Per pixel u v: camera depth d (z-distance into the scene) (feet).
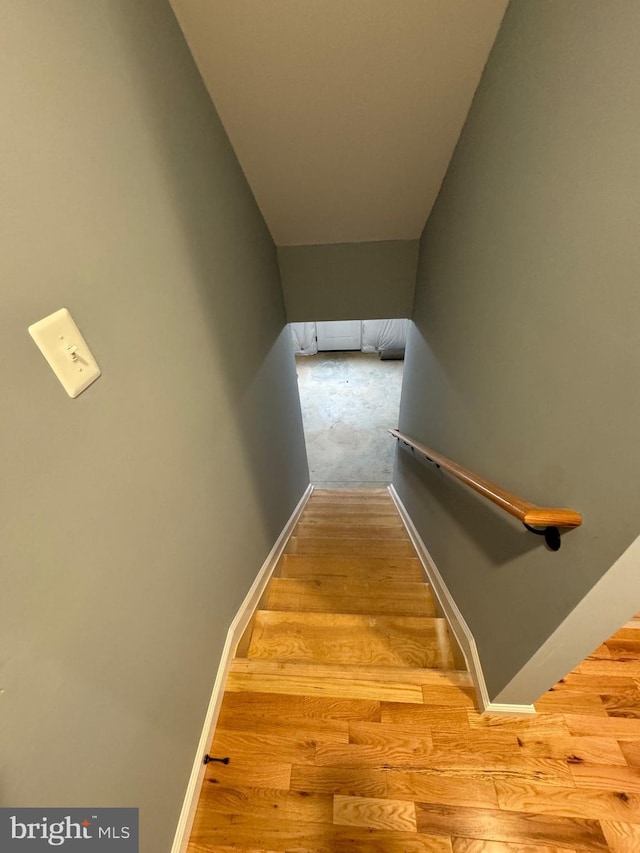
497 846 3.19
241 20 3.44
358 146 5.01
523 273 2.98
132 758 2.48
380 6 3.44
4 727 1.56
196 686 3.49
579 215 2.20
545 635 2.80
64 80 1.89
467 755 3.64
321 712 3.94
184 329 3.30
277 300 7.76
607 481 2.05
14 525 1.58
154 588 2.76
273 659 4.72
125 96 2.45
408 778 3.53
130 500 2.44
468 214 4.40
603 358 2.02
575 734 3.72
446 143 4.94
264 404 6.48
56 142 1.82
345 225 6.89
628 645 4.33
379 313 8.48
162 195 2.94
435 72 4.00
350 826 3.30
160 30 3.01
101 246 2.15
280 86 4.11
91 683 2.08
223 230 4.44
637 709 3.87
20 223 1.59
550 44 2.49
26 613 1.65
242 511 4.95
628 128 1.74
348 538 8.27
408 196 6.07
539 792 3.42
